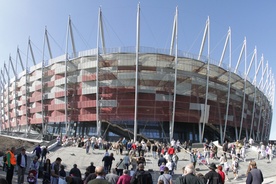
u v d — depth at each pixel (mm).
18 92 82875
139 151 31938
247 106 76688
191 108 61375
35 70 76312
